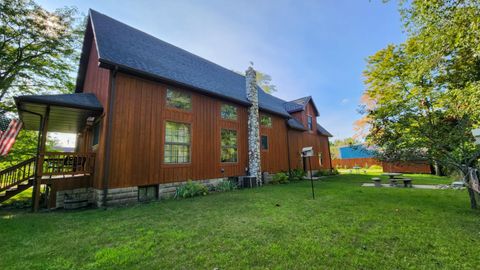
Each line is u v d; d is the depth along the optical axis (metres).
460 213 4.46
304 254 2.66
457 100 5.25
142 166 6.86
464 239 3.06
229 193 7.86
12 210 6.29
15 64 10.26
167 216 4.68
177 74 8.32
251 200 6.31
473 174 4.67
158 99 7.54
